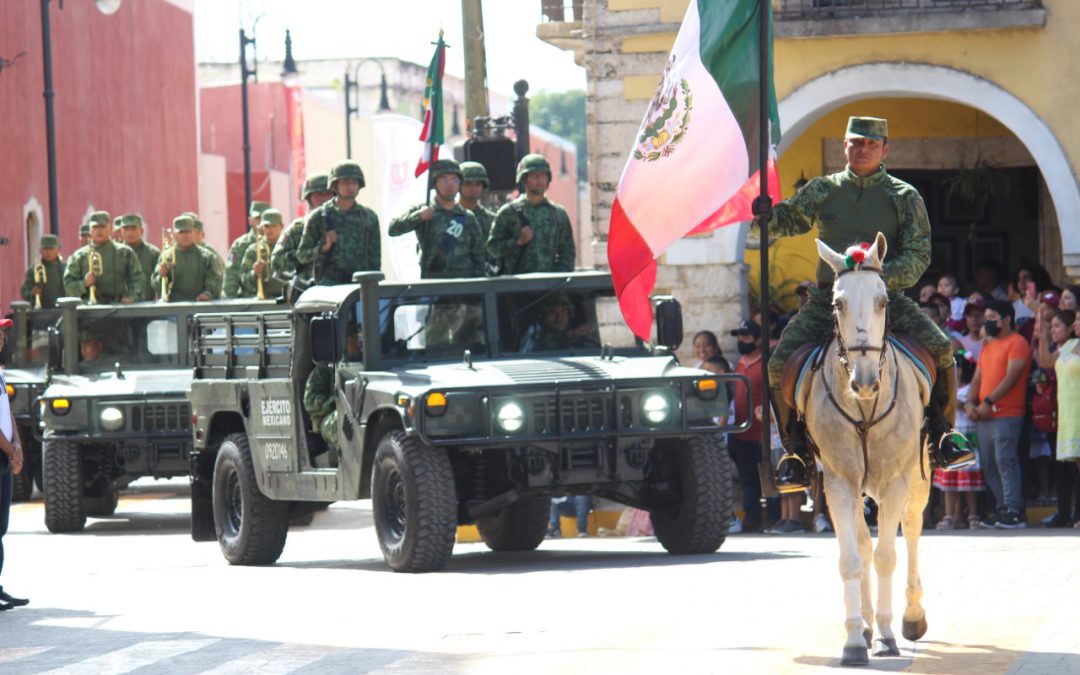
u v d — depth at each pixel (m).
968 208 53.19
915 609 22.80
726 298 46.72
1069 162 44.81
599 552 35.75
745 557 32.16
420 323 33.25
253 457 35.91
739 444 40.59
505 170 46.88
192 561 37.03
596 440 31.52
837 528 21.52
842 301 20.77
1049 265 52.53
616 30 47.03
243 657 23.17
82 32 81.19
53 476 44.16
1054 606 25.03
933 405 23.38
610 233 29.23
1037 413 37.72
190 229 51.06
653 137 28.70
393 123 61.53
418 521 30.91
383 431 32.81
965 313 40.88
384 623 25.53
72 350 46.75
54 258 53.16
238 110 126.44
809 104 46.16
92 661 23.42
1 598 29.47
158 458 44.69
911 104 52.62
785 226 23.69
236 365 37.06
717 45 28.19
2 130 70.00
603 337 34.25
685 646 22.53
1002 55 45.16
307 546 40.75
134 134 88.69
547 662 21.67
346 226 36.50
